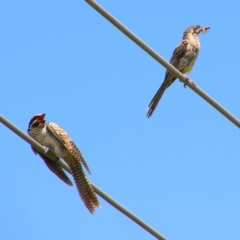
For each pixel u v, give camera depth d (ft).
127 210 38.04
